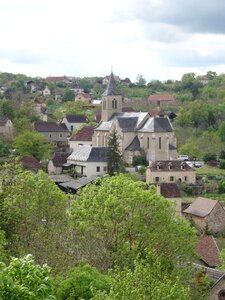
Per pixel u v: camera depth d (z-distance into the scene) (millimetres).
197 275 55281
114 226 54625
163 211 55562
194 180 136500
